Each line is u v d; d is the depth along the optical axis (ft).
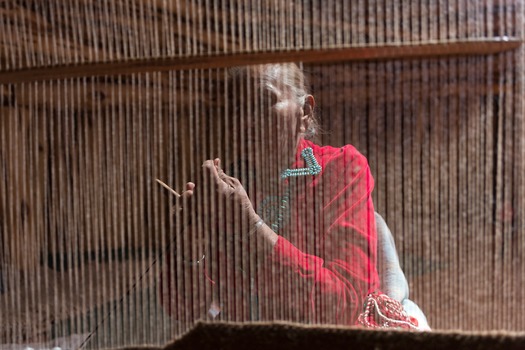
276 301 2.39
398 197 2.26
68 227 2.47
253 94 2.27
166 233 2.40
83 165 2.43
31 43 2.37
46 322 2.51
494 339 2.24
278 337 2.37
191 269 2.39
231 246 2.35
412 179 2.24
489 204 2.23
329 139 2.28
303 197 2.33
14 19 2.36
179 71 2.30
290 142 2.29
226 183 2.33
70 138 2.42
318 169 2.30
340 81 2.24
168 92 2.32
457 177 2.23
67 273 2.50
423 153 2.23
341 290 2.36
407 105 2.22
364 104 2.24
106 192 2.43
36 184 2.48
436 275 2.28
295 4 2.22
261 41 2.25
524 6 2.14
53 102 2.41
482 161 2.21
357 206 2.30
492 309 2.27
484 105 2.20
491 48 2.15
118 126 2.39
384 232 2.45
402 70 2.21
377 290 2.49
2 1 2.35
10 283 2.53
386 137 2.24
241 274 2.38
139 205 2.41
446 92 2.20
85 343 2.50
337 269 2.36
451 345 2.27
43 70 2.35
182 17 2.27
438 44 2.15
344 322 2.39
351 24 2.21
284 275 2.36
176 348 2.43
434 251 2.27
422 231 2.26
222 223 2.34
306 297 2.38
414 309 2.58
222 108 2.30
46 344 2.52
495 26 2.16
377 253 2.48
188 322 2.44
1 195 2.49
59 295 2.50
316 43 2.23
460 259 2.26
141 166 2.38
